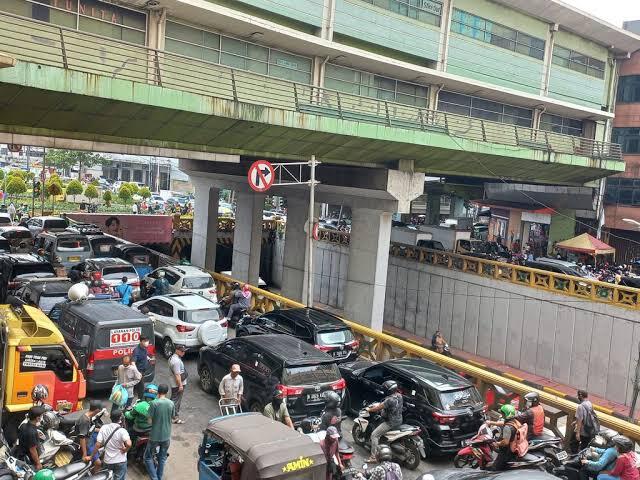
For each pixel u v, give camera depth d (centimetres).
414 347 1479
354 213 2612
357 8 2311
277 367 1131
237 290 1972
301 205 2969
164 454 920
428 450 1084
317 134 1911
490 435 1017
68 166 7375
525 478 720
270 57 2159
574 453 1082
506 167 2819
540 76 3194
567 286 2441
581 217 4041
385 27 2416
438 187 4266
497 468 966
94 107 1473
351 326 1666
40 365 1005
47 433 870
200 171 3130
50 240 2377
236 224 3294
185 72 1933
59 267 2014
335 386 1153
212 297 2030
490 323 2709
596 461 934
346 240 3497
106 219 3631
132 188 5734
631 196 4069
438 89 2708
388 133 2066
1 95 1344
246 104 1688
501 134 3089
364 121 2030
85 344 1153
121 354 1203
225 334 1537
